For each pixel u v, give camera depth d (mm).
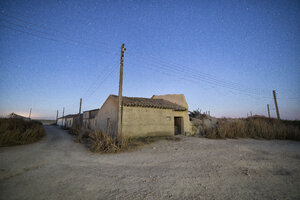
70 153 8023
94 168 5402
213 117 21375
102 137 10766
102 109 17156
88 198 3234
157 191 3584
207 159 6766
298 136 14703
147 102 13867
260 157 7215
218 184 4031
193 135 15727
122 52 10609
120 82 10375
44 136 16391
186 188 3768
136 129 12109
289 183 4133
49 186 3826
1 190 3559
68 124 35531
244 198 3283
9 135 10438
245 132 15898
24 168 5266
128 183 4059
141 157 7133
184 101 17516
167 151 8484
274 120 21438
